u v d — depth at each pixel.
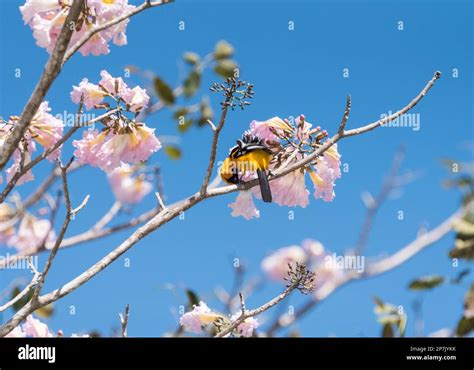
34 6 4.48
